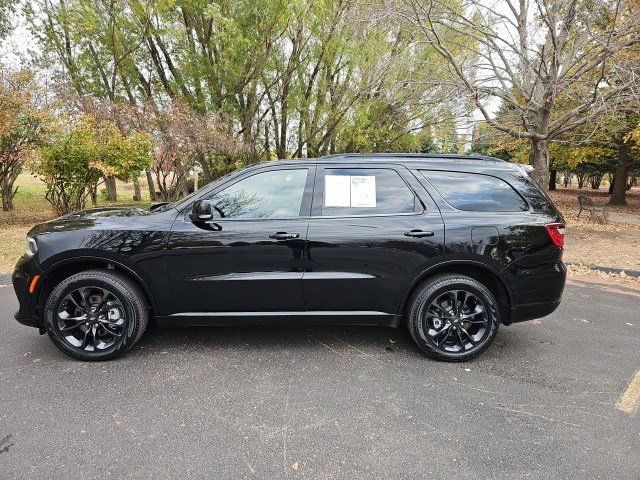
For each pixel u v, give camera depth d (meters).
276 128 18.06
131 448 2.44
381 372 3.42
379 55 13.39
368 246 3.50
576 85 9.70
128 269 3.44
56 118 11.28
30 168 11.63
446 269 3.67
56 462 2.31
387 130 16.89
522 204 3.64
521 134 9.66
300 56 16.00
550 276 3.58
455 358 3.59
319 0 13.12
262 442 2.52
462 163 3.75
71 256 3.39
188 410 2.83
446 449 2.48
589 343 4.11
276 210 3.57
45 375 3.27
